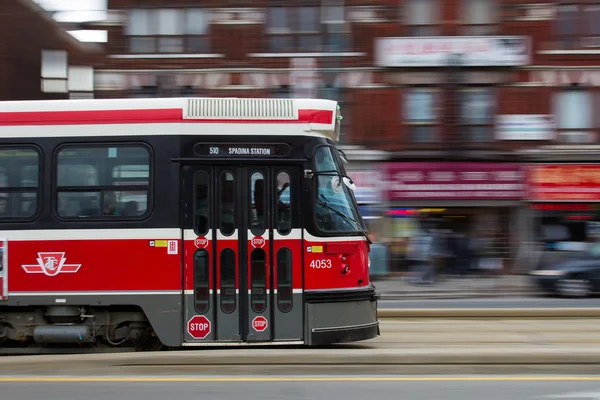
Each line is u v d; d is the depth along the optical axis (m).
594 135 44.75
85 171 16.78
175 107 16.84
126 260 16.52
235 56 45.56
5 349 17.47
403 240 41.03
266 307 16.59
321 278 16.77
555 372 14.12
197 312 16.47
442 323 23.45
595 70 44.75
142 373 14.15
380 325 22.94
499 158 44.25
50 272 16.58
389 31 45.12
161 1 45.78
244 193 16.78
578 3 44.91
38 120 16.92
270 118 17.00
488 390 12.70
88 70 46.62
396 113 45.00
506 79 44.81
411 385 13.09
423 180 44.06
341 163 17.70
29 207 16.78
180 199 16.59
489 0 45.16
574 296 32.69
